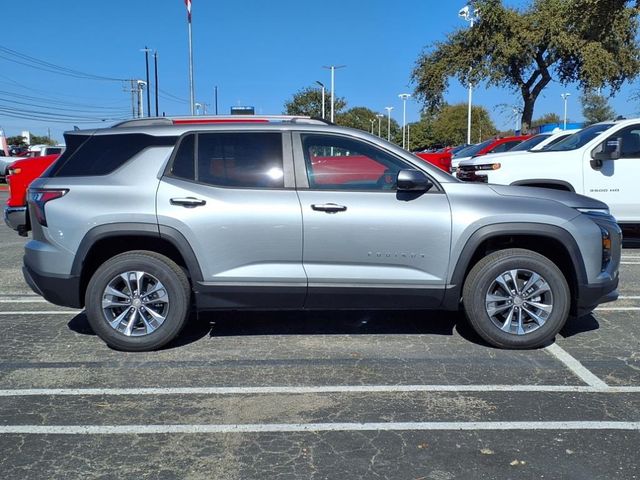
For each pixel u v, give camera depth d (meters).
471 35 24.28
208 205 4.98
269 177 5.08
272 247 5.00
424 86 25.92
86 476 3.32
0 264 9.23
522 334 5.18
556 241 5.07
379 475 3.32
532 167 9.47
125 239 5.15
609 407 4.13
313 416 4.03
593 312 6.46
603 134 9.41
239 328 5.92
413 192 5.07
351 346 5.39
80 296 5.16
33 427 3.88
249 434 3.79
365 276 5.04
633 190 9.31
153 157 5.12
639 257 9.65
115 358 5.09
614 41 22.62
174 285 5.11
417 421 3.95
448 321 6.12
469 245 5.02
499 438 3.72
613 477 3.28
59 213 5.01
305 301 5.12
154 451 3.58
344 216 4.98
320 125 5.23
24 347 5.37
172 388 4.47
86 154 5.21
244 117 5.52
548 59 23.80
